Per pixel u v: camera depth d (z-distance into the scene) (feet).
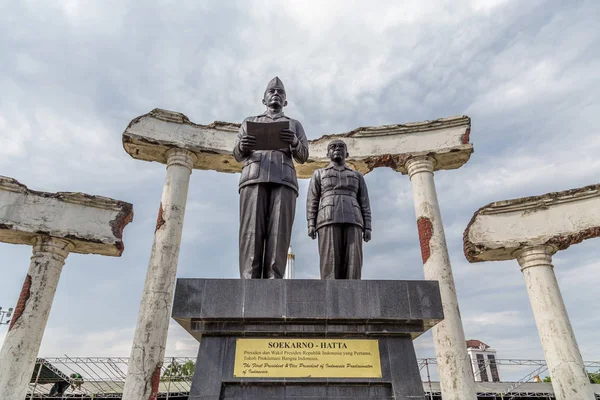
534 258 41.45
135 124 45.34
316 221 22.22
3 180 43.11
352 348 15.56
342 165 23.04
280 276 18.63
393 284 16.48
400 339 15.94
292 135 19.89
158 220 41.68
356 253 20.70
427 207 42.57
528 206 43.50
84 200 45.32
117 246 45.03
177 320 15.78
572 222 41.50
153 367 34.50
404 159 45.93
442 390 35.17
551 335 38.04
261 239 19.22
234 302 15.69
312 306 15.75
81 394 63.98
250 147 19.94
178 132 46.57
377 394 14.87
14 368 36.83
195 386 14.52
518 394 70.23
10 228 41.55
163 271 38.52
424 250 41.09
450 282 38.83
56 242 42.83
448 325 36.78
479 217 44.37
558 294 39.58
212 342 15.51
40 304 40.04
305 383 14.85
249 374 14.87
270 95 22.43
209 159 46.93
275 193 19.80
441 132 47.16
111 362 58.85
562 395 36.04
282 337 15.65
